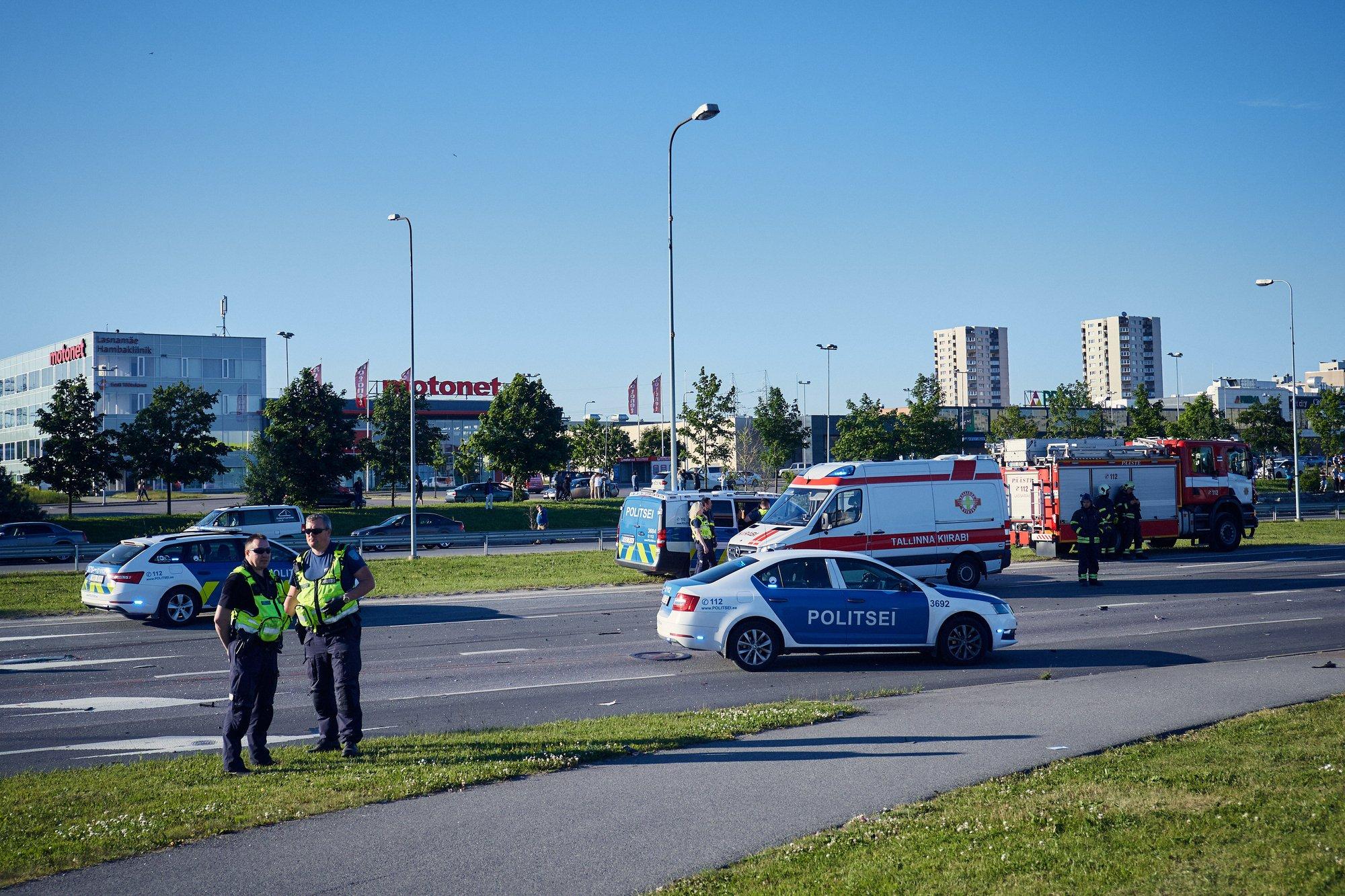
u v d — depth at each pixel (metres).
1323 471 69.94
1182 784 7.25
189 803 7.43
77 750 9.91
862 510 22.16
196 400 49.00
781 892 5.49
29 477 45.31
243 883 5.91
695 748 9.03
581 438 90.88
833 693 12.31
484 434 59.06
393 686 13.22
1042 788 7.30
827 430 75.12
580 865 6.11
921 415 59.66
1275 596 21.45
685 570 24.86
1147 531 30.88
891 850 6.09
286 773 8.37
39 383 89.38
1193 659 14.45
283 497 50.06
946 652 14.22
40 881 5.96
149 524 43.97
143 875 6.04
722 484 57.47
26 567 32.72
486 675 13.91
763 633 13.94
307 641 9.23
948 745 8.91
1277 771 7.52
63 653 15.92
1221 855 5.72
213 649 16.28
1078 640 16.30
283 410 50.62
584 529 43.69
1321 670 12.52
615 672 14.01
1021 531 31.08
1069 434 68.81
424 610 20.88
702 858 6.18
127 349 82.06
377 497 73.94
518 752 8.84
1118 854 5.81
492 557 31.50
